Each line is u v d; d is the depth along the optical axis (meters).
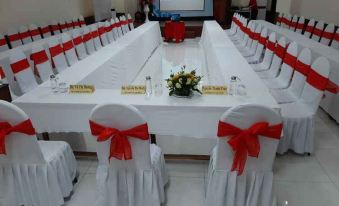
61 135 2.99
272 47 4.18
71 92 2.47
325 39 5.18
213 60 4.12
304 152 2.71
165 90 2.47
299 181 2.39
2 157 1.85
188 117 2.17
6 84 2.91
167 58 6.92
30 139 1.76
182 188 2.32
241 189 1.76
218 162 1.69
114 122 1.57
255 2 10.52
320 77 2.54
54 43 4.36
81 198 2.24
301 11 7.97
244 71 3.03
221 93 2.34
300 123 2.57
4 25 5.71
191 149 2.79
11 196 1.97
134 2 11.57
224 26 10.44
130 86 2.41
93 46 5.68
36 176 1.92
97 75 3.32
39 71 3.80
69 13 8.70
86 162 2.69
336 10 5.83
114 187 1.82
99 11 10.10
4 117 1.67
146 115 2.21
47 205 2.01
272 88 3.30
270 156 1.64
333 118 3.38
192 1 11.35
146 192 1.84
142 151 1.68
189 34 10.13
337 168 2.56
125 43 4.82
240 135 1.52
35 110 2.30
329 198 2.20
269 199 1.79
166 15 11.16
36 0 6.85
